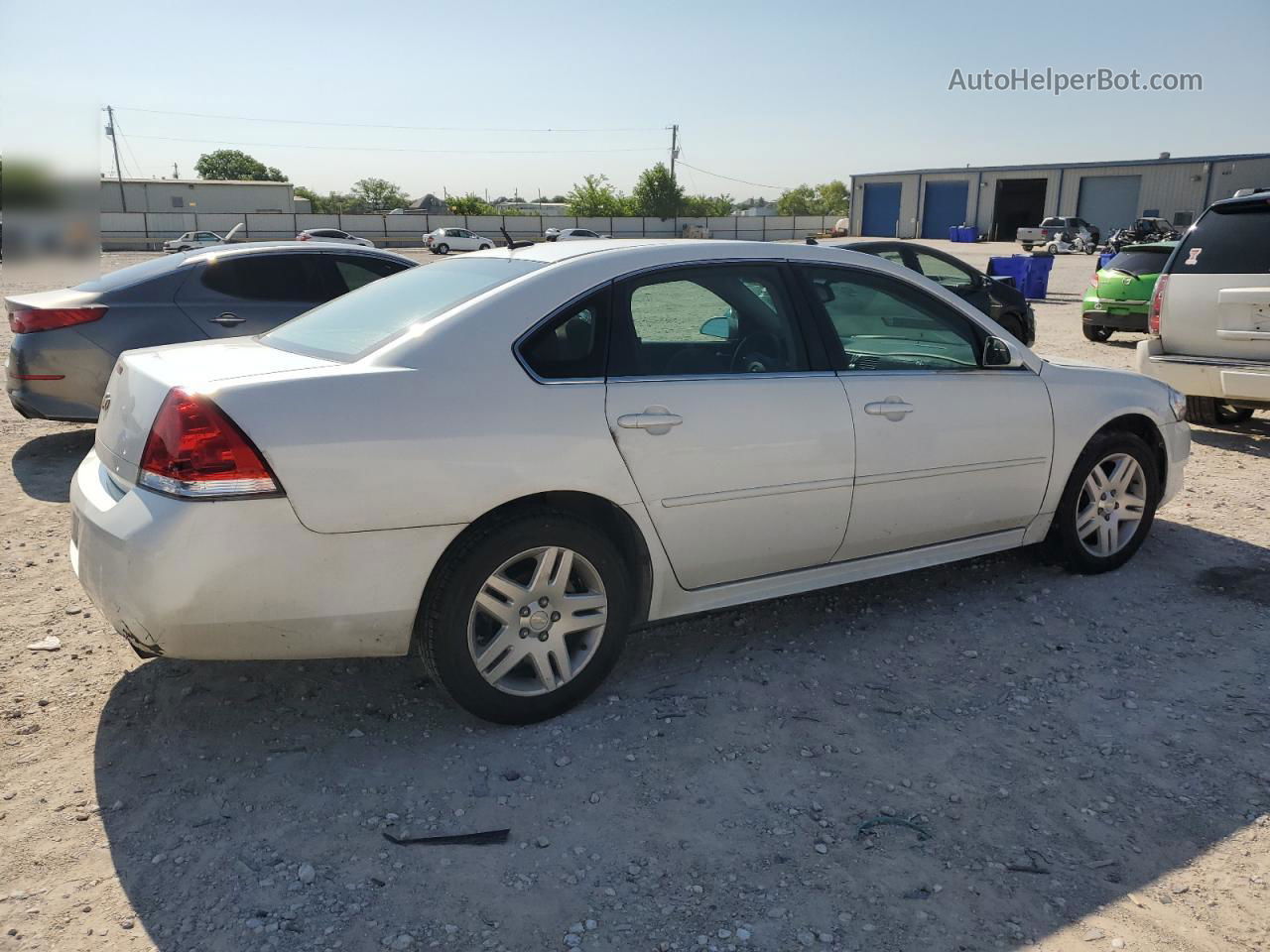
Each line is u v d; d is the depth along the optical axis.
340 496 2.82
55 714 3.34
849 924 2.39
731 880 2.55
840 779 3.01
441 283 3.58
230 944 2.30
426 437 2.92
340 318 3.56
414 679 3.62
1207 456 7.15
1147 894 2.50
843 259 3.89
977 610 4.29
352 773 3.01
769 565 3.70
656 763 3.09
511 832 2.74
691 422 3.36
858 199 64.69
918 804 2.88
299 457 2.77
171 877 2.53
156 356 3.26
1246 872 2.58
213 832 2.72
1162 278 7.50
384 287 3.82
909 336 4.01
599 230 63.16
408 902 2.45
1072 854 2.66
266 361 3.12
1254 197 7.05
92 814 2.79
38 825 2.73
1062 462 4.36
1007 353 4.19
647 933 2.35
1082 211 54.56
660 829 2.76
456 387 3.01
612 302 3.35
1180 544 5.13
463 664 3.09
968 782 2.99
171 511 2.73
